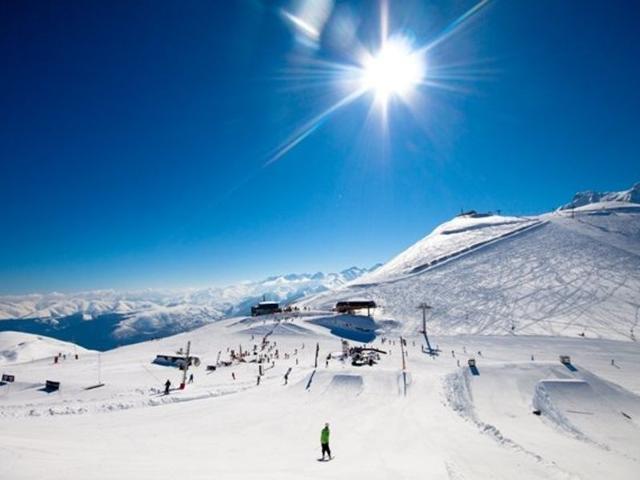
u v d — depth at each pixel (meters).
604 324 95.81
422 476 16.22
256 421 30.58
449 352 76.00
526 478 18.36
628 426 33.44
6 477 11.55
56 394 45.53
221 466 16.78
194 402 38.00
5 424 25.62
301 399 39.81
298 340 91.31
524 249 166.50
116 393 44.66
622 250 151.62
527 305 113.88
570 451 25.66
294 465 18.27
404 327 106.00
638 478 21.06
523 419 36.47
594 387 42.22
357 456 21.03
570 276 132.00
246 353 78.75
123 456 17.31
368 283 162.88
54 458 14.95
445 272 156.38
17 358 126.56
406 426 29.94
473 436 27.53
